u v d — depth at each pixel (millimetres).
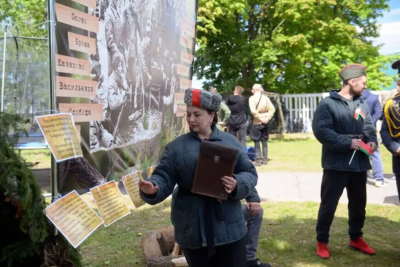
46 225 2629
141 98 3660
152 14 3840
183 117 4770
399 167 4203
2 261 2574
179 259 3740
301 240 4848
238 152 2434
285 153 12602
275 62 20531
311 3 17625
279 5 18203
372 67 19625
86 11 2805
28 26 12469
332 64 19250
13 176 2451
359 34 22156
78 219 2641
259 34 20109
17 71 12102
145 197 2410
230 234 2424
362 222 4457
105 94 3055
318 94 18672
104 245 4781
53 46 2512
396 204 6270
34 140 6363
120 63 3264
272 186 7840
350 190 4379
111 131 3156
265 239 4863
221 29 19781
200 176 2369
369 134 4234
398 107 4168
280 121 18125
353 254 4410
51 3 2498
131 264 4203
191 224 2414
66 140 2559
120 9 3242
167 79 4266
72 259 2834
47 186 7035
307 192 7293
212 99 2482
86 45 2809
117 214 3037
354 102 4184
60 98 2574
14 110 12023
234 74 22234
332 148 4070
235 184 2359
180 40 4613
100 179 3010
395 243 4711
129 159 3449
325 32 18484
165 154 2527
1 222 2723
